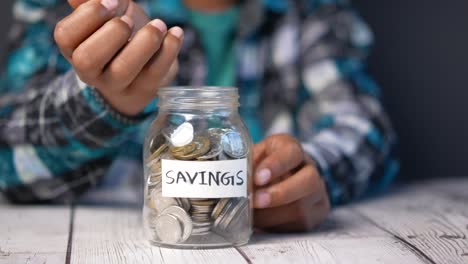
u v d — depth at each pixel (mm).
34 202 1229
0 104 1267
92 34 789
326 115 1426
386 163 1368
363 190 1283
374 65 1797
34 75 1296
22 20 1407
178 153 782
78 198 1231
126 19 788
